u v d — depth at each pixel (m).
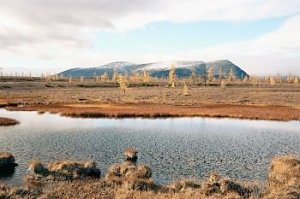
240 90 152.12
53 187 20.14
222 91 144.00
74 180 22.12
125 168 24.14
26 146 36.22
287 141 41.75
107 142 39.44
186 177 25.45
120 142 39.56
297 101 100.38
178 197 17.55
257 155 33.66
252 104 91.00
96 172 24.61
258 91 145.88
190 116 67.88
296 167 21.80
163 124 56.19
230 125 55.81
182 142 40.06
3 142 38.34
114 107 78.94
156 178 25.06
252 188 21.06
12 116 64.06
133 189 19.59
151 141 40.59
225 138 43.34
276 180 21.92
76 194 18.61
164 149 35.91
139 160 30.92
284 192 17.67
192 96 117.69
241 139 42.72
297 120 63.22
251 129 51.44
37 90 149.50
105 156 32.22
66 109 73.94
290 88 176.75
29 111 72.31
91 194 18.66
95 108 75.94
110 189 19.73
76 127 51.12
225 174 26.52
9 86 161.00
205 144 39.12
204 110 74.75
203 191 19.25
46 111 72.19
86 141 39.78
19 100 95.12
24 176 24.20
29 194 17.98
